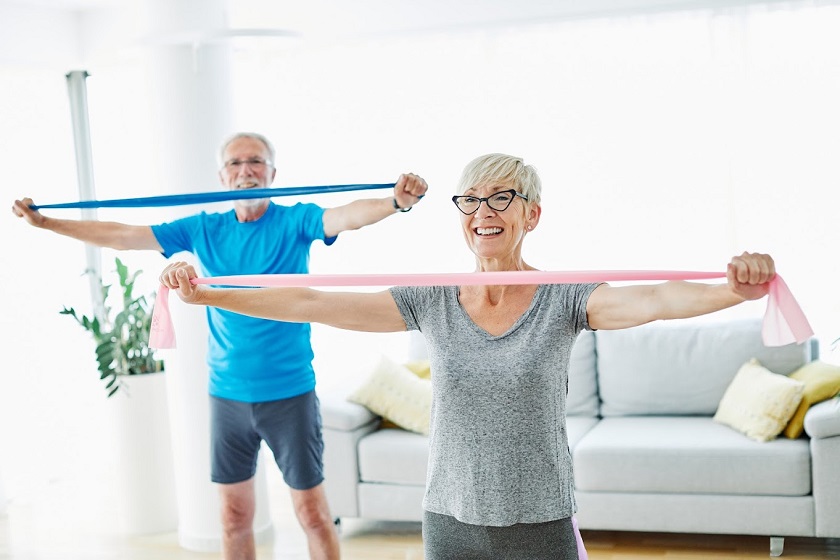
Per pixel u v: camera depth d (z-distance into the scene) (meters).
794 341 1.64
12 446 5.42
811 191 4.86
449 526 1.93
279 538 4.47
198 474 4.35
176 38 3.99
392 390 4.48
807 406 3.97
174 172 4.16
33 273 5.55
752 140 4.92
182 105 4.13
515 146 5.30
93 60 5.67
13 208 3.04
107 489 5.47
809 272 4.89
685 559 3.95
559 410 1.89
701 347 4.53
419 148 5.47
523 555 1.88
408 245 5.53
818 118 4.82
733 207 4.97
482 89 5.33
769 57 4.86
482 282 1.85
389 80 5.48
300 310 1.98
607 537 4.27
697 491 3.95
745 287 1.66
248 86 5.70
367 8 5.43
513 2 5.19
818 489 3.81
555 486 1.88
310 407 3.42
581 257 5.24
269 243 3.28
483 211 1.95
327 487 4.39
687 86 5.00
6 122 5.41
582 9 5.09
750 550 4.03
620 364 4.61
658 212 5.10
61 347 5.71
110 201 2.59
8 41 5.27
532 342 1.86
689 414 4.53
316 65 5.59
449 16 5.30
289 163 5.68
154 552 4.40
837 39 4.76
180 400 4.34
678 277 1.79
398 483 4.29
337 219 3.18
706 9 4.92
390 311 1.98
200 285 2.00
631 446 4.03
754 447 3.90
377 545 4.29
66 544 4.57
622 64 5.09
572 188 5.23
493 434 1.85
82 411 5.87
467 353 1.89
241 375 3.35
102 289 4.84
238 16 5.62
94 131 5.93
